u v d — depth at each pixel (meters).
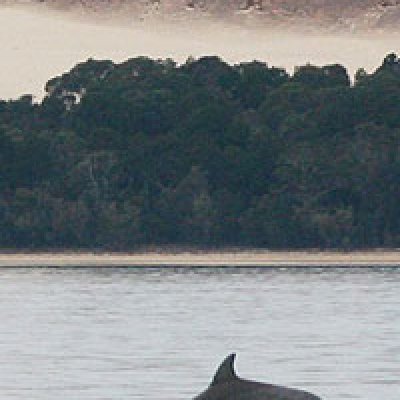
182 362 161.38
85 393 139.88
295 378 148.62
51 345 179.75
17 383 146.62
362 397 136.88
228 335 188.12
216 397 95.19
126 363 161.12
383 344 176.12
